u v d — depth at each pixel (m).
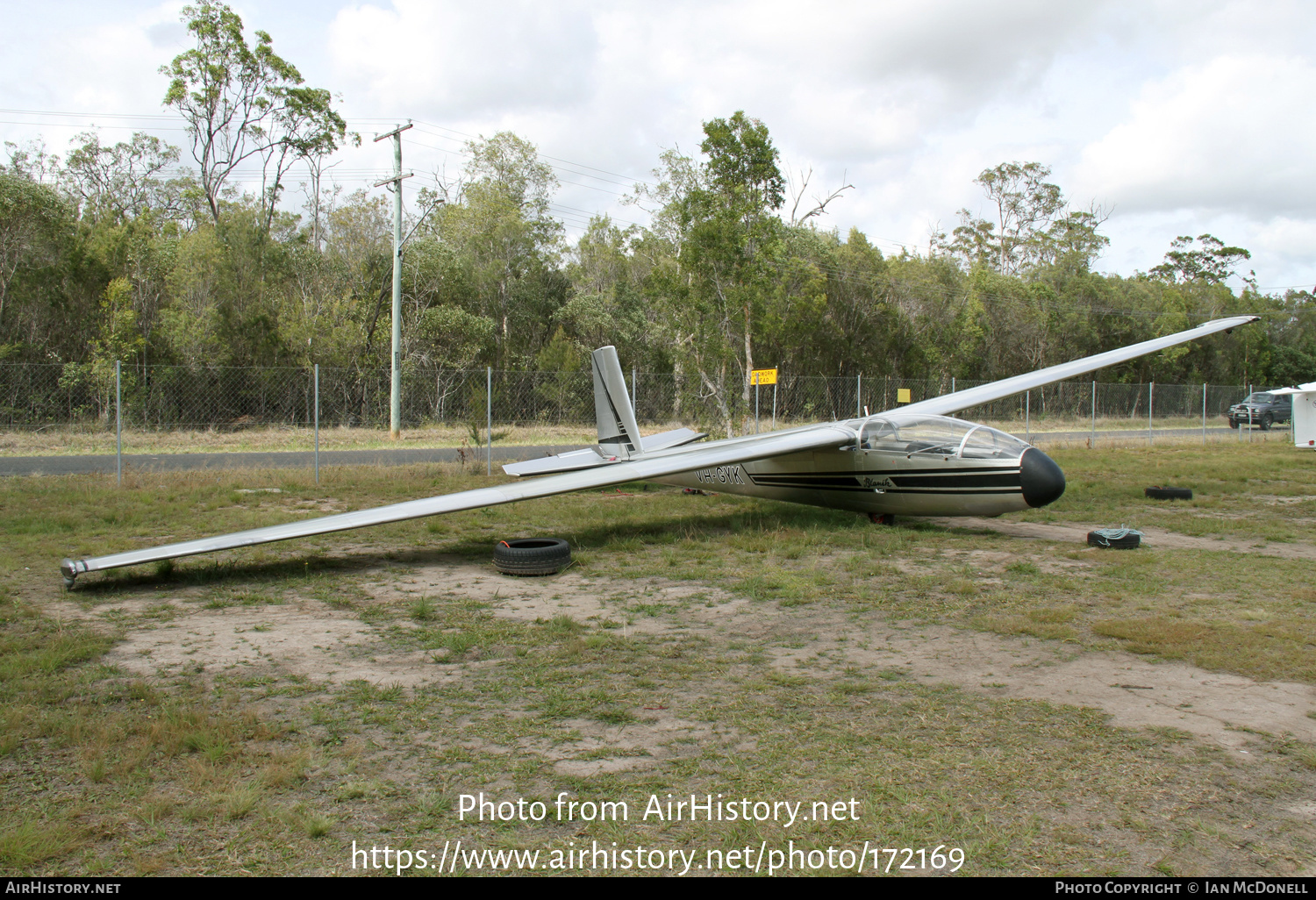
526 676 5.39
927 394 39.12
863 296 44.84
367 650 5.99
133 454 22.52
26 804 3.64
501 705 4.87
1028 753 4.14
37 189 32.59
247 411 32.69
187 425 29.86
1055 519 12.20
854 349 43.25
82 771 3.98
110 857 3.22
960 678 5.31
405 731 4.48
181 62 45.97
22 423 27.50
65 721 4.50
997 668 5.52
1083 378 52.56
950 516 10.59
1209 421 46.56
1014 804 3.61
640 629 6.53
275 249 37.59
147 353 31.30
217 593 7.87
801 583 8.02
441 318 38.66
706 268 25.05
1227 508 13.50
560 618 6.59
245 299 35.00
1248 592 7.60
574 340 46.75
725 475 13.16
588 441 28.19
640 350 46.59
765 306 25.27
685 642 6.16
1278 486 16.48
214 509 12.88
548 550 8.57
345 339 34.28
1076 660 5.68
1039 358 51.00
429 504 9.38
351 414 33.69
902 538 10.37
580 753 4.19
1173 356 55.22
